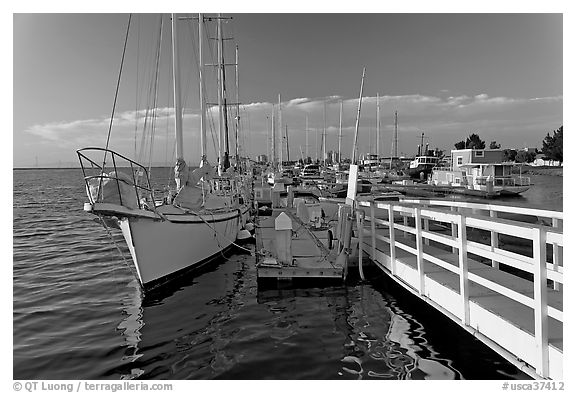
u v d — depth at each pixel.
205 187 12.80
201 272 11.43
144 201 9.71
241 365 5.78
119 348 6.42
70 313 8.14
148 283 9.18
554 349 4.08
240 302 8.65
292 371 5.56
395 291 9.00
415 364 5.71
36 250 16.23
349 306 8.23
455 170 40.47
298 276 9.45
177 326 7.36
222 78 24.34
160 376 5.49
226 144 25.08
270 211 24.12
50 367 5.78
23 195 54.16
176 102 11.37
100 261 13.84
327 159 57.38
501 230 4.76
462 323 5.64
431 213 6.61
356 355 6.04
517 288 5.86
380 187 36.06
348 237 9.77
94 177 8.17
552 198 33.06
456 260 7.88
